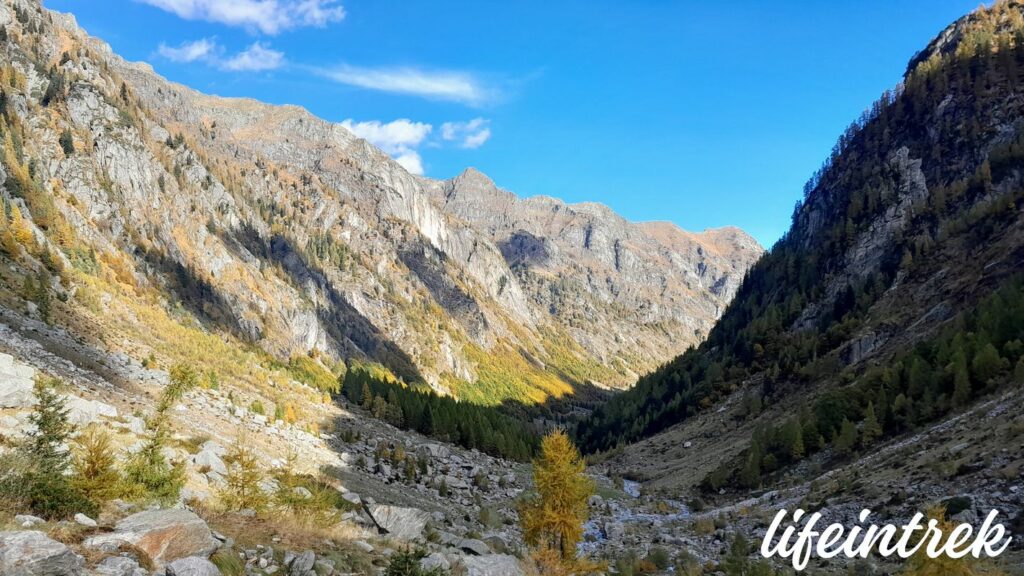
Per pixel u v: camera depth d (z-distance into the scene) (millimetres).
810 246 181375
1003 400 54031
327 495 27516
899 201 148750
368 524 28578
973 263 105500
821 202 190375
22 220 110562
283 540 20547
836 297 140875
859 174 174750
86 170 184750
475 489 66812
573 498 34938
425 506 49844
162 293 172375
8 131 154875
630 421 161750
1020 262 92812
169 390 23844
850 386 83625
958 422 55281
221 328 187000
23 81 195625
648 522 62094
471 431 94688
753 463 76062
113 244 172500
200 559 14531
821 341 121875
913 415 65188
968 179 133750
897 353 93438
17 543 11273
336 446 65875
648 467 107000
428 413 97125
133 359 66875
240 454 26891
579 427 183375
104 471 18250
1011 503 34875
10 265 81375
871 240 146000
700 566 39906
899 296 116500
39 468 16266
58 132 189500
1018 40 164125
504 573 23312
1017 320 70688
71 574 11742
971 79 162125
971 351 70750
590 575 35344
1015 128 137375
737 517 57625
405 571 17328
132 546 14031
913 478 45625
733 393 133250
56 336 56969
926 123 164625
